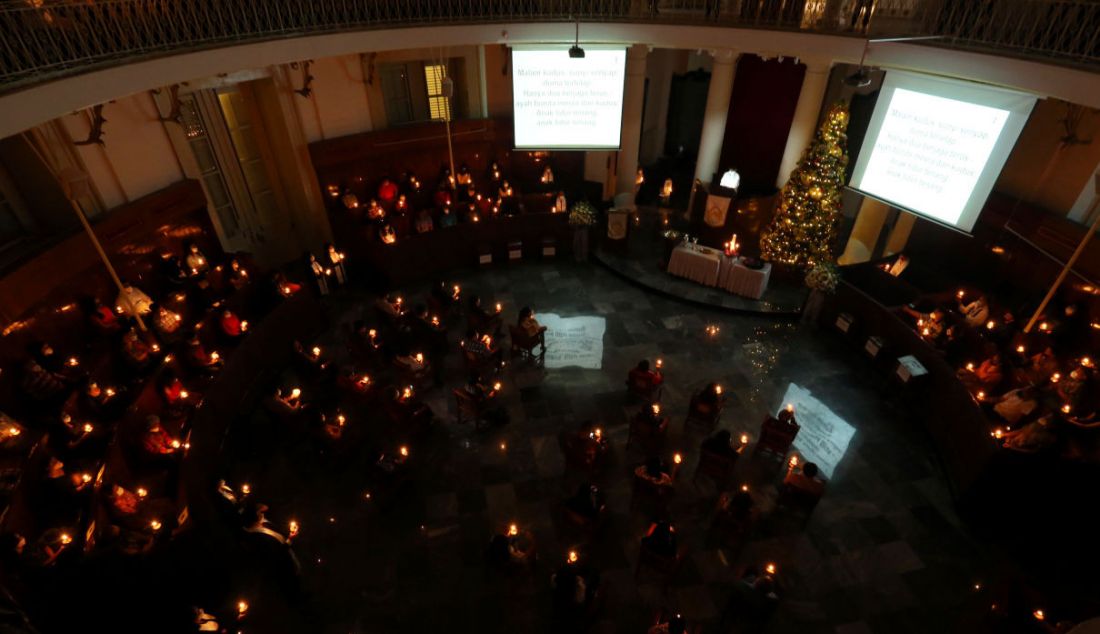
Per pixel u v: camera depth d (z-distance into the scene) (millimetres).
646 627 6754
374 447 9078
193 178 11031
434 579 7250
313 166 13109
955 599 7078
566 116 13742
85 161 8906
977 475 7867
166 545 6527
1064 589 7188
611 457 8914
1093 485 7512
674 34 12336
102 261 8969
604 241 14742
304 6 11008
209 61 8727
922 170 10570
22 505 6473
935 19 10102
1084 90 7625
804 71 14164
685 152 19797
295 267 13953
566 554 7539
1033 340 9891
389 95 14484
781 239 12672
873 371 10812
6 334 7484
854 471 8773
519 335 10438
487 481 8539
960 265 12391
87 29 7668
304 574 7289
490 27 12242
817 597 7074
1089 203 9891
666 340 11617
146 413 8305
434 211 14664
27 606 5773
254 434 9281
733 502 7184
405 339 11164
